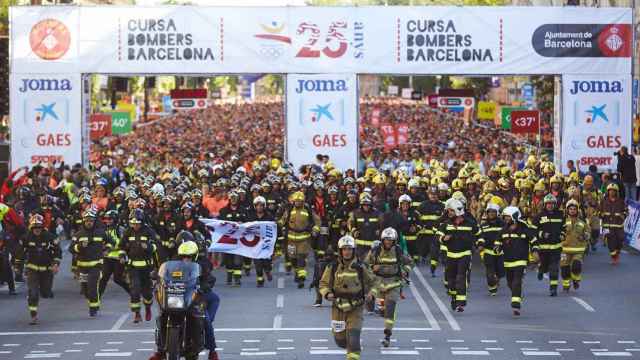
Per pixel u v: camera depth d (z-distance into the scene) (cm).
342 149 4622
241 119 12706
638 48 6494
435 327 2322
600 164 4653
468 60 4616
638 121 5553
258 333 2247
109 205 3100
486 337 2194
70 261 3556
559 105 4647
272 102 17062
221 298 2761
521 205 3284
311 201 3231
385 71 4606
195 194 3009
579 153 4659
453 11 4603
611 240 3434
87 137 4684
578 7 4612
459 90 6762
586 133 4644
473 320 2416
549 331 2267
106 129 6356
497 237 2534
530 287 2952
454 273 2539
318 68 4606
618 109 4647
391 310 2088
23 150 4606
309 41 4597
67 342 2175
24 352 2067
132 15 4588
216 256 3372
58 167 4491
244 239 2939
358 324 1772
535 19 4616
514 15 4612
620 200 3438
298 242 2920
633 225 3884
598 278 3117
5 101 4934
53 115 4597
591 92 4644
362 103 14675
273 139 8981
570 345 2105
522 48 4622
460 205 2514
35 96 4597
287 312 2531
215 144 8238
